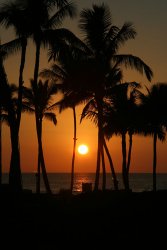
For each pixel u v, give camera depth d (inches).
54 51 1413.6
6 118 2106.3
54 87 2095.2
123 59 1624.0
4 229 872.9
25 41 1386.6
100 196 1471.5
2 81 1306.6
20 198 1294.3
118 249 716.7
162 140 2183.8
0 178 1478.8
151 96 2111.2
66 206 1207.6
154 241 776.3
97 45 1676.9
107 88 1785.2
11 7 1357.0
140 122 2089.1
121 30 1653.5
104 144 1989.4
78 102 1791.3
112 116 2011.6
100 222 965.2
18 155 1321.4
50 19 1418.6
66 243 756.6
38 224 929.5
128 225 933.2
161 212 1109.7
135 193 1598.2
